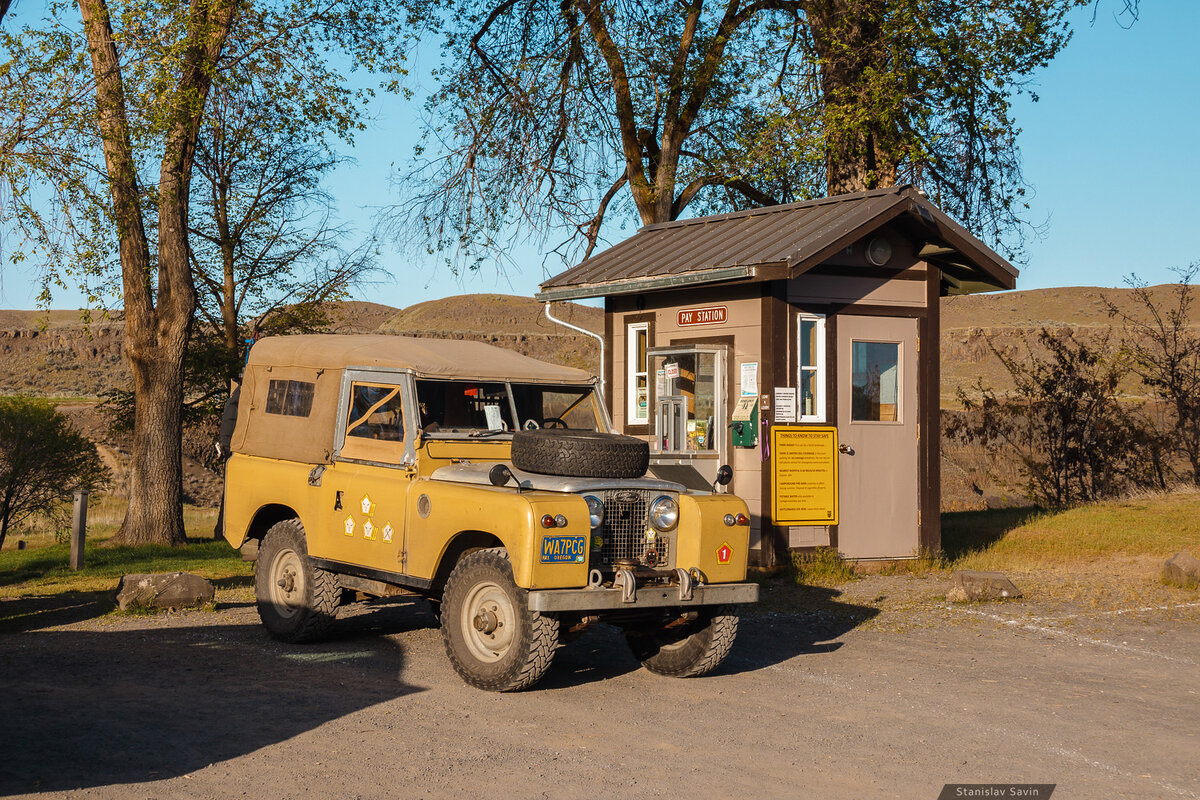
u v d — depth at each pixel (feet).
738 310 39.88
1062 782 16.81
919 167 57.41
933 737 19.39
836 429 39.58
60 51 53.21
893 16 53.98
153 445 66.13
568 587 21.63
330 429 27.45
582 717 20.65
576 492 22.34
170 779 16.38
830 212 40.11
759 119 64.85
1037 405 66.59
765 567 38.68
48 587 41.16
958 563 42.14
